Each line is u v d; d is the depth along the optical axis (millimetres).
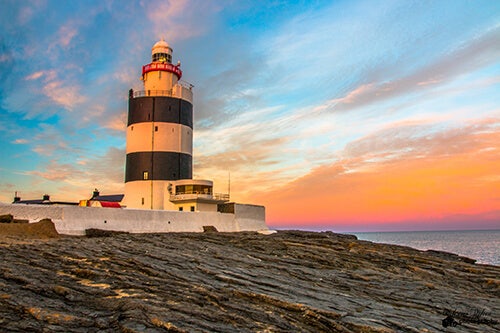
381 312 18047
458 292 25266
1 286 17703
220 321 15234
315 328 15875
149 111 62000
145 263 23484
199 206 59062
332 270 28578
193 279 21031
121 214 48500
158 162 60719
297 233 54750
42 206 43344
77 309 15609
